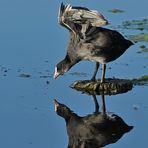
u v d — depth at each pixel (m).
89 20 16.23
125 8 22.09
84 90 16.53
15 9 22.06
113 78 17.08
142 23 20.83
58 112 15.12
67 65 16.95
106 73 17.44
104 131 14.16
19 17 21.38
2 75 17.41
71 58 16.89
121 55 17.88
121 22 21.02
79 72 17.61
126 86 16.58
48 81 16.98
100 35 16.34
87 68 17.89
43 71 17.62
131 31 20.19
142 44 19.16
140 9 22.02
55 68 17.08
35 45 19.22
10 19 21.23
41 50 18.86
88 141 13.66
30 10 21.94
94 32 16.36
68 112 15.16
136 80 16.95
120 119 14.69
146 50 18.72
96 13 16.16
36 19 21.17
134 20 21.16
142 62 18.03
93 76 16.86
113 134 13.95
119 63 18.06
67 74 17.48
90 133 14.08
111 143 13.51
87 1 22.62
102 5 22.30
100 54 16.44
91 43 16.41
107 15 21.58
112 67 17.86
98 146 13.36
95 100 15.88
